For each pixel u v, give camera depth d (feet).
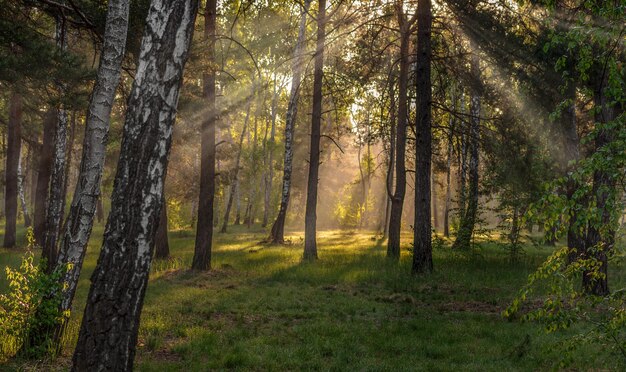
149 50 15.39
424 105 52.54
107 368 14.39
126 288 14.70
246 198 186.50
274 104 143.02
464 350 25.68
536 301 38.14
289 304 36.91
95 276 14.80
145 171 15.07
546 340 26.94
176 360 23.43
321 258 64.85
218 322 31.04
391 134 82.33
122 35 22.86
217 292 41.47
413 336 28.37
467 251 64.34
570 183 44.88
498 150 56.95
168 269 55.06
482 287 45.09
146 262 15.08
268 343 26.48
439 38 60.34
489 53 52.49
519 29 51.31
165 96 15.38
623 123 13.98
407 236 121.80
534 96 50.93
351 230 162.09
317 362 23.21
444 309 36.70
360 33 66.39
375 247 86.02
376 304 37.73
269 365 22.57
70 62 36.40
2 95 62.13
